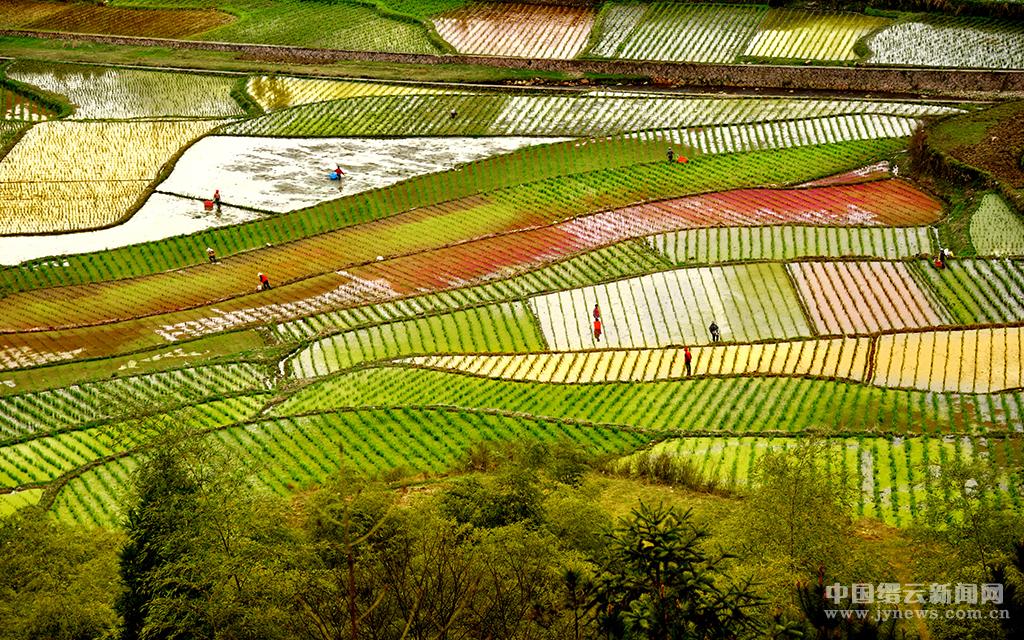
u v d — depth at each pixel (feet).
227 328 181.06
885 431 125.59
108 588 76.69
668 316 171.83
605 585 56.70
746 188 227.20
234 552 71.82
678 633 53.52
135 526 75.51
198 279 204.13
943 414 132.87
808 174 233.55
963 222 203.10
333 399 147.23
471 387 149.48
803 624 59.26
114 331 183.21
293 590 67.46
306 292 194.59
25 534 86.74
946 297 172.35
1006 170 218.79
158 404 145.89
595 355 160.04
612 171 239.09
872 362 149.59
